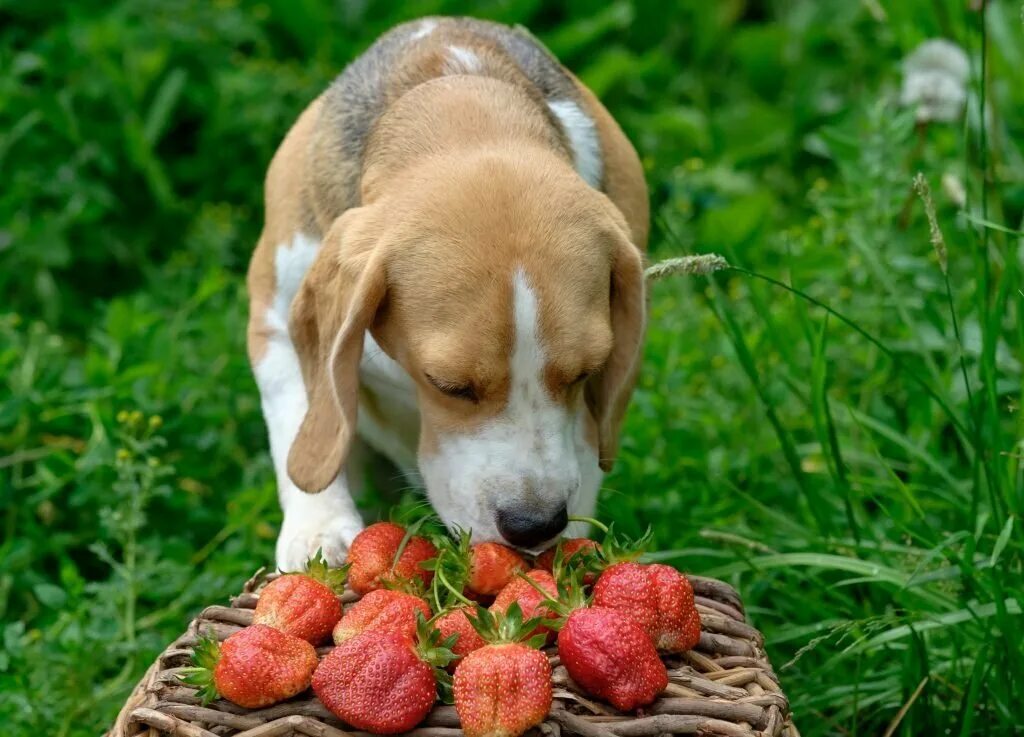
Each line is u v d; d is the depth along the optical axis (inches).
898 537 163.3
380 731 106.5
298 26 268.4
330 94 160.9
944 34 207.5
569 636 109.5
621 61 267.4
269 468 184.1
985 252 146.3
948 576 139.5
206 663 110.9
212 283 201.5
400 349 134.4
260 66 252.8
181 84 245.8
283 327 159.5
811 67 288.8
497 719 104.9
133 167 242.5
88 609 156.7
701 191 249.3
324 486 134.6
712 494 176.2
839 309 191.8
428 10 271.7
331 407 135.3
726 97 295.0
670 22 301.3
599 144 158.6
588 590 122.0
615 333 139.5
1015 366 167.2
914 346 180.9
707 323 199.3
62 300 229.6
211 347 199.2
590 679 109.0
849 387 192.4
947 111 202.1
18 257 225.3
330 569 126.4
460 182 132.3
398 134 144.0
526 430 129.1
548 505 126.6
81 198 232.2
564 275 129.0
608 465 143.2
